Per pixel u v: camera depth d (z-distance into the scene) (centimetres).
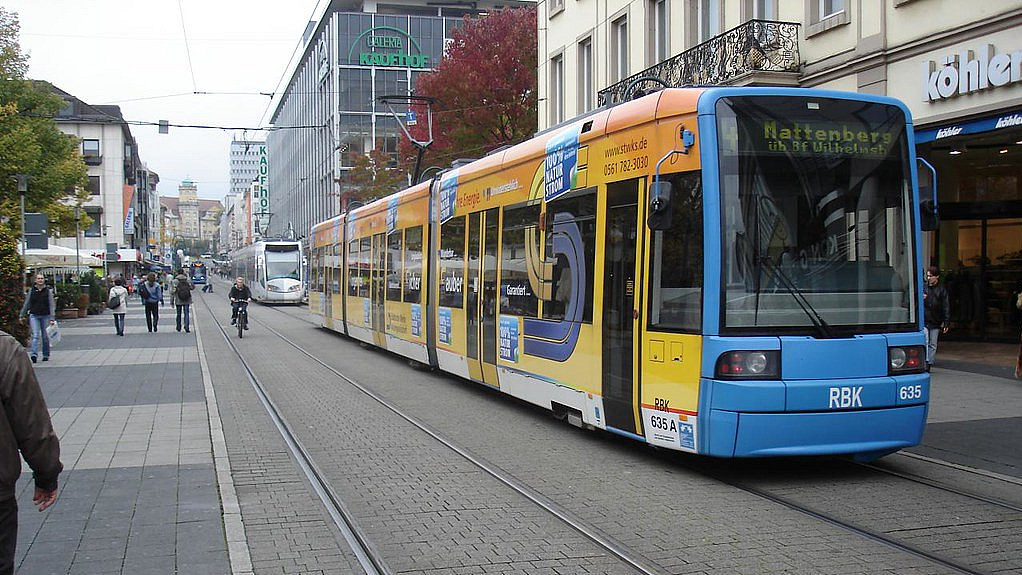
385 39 6700
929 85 1470
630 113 877
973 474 809
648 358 828
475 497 731
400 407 1237
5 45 3141
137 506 675
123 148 7562
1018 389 1273
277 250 4928
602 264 914
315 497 732
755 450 745
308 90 8262
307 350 2169
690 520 659
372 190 4509
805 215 786
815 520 657
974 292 1875
